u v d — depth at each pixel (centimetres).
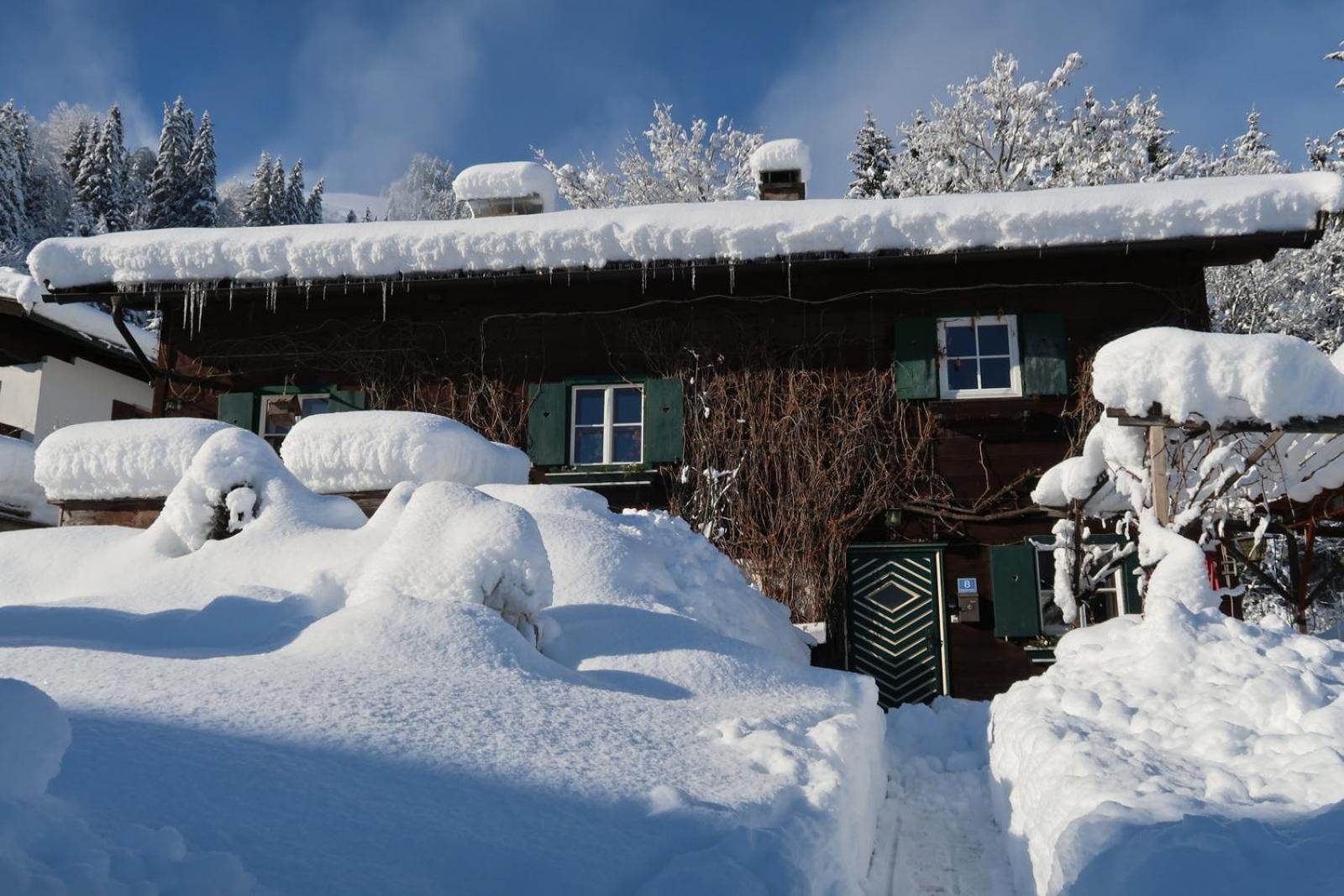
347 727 268
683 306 1091
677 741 340
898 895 423
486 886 204
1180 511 696
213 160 5088
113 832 183
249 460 593
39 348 1494
